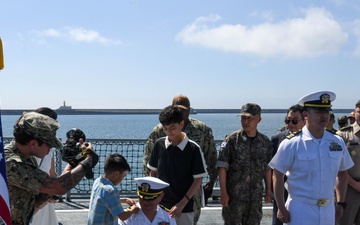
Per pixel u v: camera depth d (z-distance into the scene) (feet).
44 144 9.11
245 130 15.97
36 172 8.97
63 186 9.13
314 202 12.30
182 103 15.96
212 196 23.77
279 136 17.67
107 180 13.34
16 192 8.89
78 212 21.07
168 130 13.84
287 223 12.62
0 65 7.79
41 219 13.51
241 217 15.89
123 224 13.35
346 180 13.64
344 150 12.94
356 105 17.35
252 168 15.81
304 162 12.33
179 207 13.74
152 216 13.30
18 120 9.19
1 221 7.55
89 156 10.18
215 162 16.44
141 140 25.04
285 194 16.70
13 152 9.09
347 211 17.31
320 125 12.34
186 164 14.19
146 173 15.90
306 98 12.49
